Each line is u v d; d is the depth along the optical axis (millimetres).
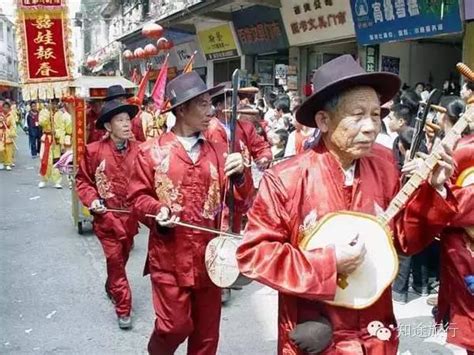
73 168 7789
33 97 9523
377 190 2254
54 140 11891
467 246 2717
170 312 3318
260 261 2105
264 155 5617
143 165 3436
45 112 11922
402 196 2156
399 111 5090
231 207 3373
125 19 28516
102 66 28984
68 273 6129
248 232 2201
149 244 3453
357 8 9375
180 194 3355
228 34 14469
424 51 10500
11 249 7094
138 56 15125
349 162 2236
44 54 9523
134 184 3473
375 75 2070
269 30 12555
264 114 9430
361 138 2104
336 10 10102
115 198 4809
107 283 5227
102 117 4891
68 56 9586
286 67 12445
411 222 2201
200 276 3311
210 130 5027
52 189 11891
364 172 2250
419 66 10531
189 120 3387
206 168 3396
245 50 14250
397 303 5031
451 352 3979
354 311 2184
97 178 4840
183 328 3334
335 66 2143
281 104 8383
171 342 3410
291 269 2053
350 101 2098
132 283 5836
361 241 2068
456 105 3768
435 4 7945
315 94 2113
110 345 4398
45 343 4422
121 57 24609
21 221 8727
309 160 2234
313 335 2115
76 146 7758
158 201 3383
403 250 2258
